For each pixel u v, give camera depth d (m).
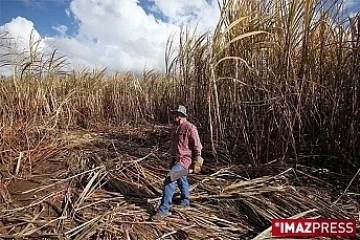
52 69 8.09
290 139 5.58
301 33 5.34
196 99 6.68
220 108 6.12
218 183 5.22
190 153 4.58
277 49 5.48
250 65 5.68
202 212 4.47
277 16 5.45
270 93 5.47
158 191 5.10
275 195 4.66
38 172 5.77
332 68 5.84
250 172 5.56
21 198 4.89
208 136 6.40
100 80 11.18
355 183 5.22
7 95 7.01
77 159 6.30
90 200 4.80
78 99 10.18
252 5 5.84
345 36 5.64
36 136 7.02
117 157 6.48
